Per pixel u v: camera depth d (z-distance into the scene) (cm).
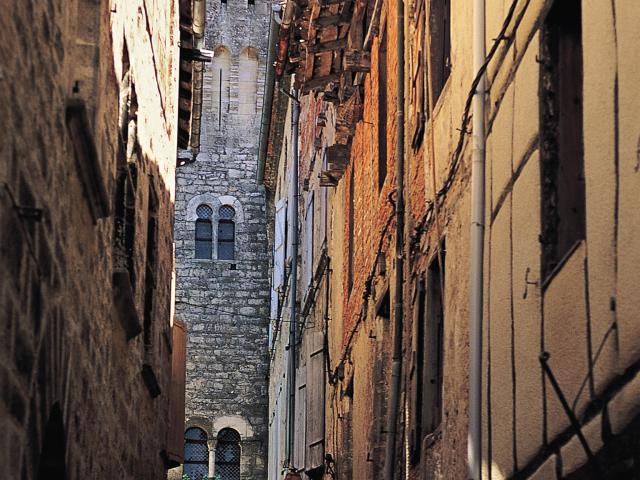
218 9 4138
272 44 3106
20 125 668
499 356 796
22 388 677
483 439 829
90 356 966
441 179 1027
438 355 1073
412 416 1123
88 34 916
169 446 1833
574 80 717
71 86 853
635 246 573
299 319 2661
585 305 637
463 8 955
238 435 3853
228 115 4075
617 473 586
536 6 735
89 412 967
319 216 2255
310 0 1633
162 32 1684
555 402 679
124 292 1111
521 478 739
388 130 1368
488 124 847
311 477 2116
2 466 632
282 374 3073
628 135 584
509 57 795
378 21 1482
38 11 720
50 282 766
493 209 826
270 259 3969
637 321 568
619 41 598
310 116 2520
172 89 1867
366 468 1462
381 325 1402
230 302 3934
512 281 770
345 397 1748
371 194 1505
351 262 1761
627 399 575
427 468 1041
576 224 702
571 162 710
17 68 661
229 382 3878
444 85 1044
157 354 1551
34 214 674
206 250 3975
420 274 1122
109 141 1045
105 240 1039
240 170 4034
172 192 1838
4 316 626
